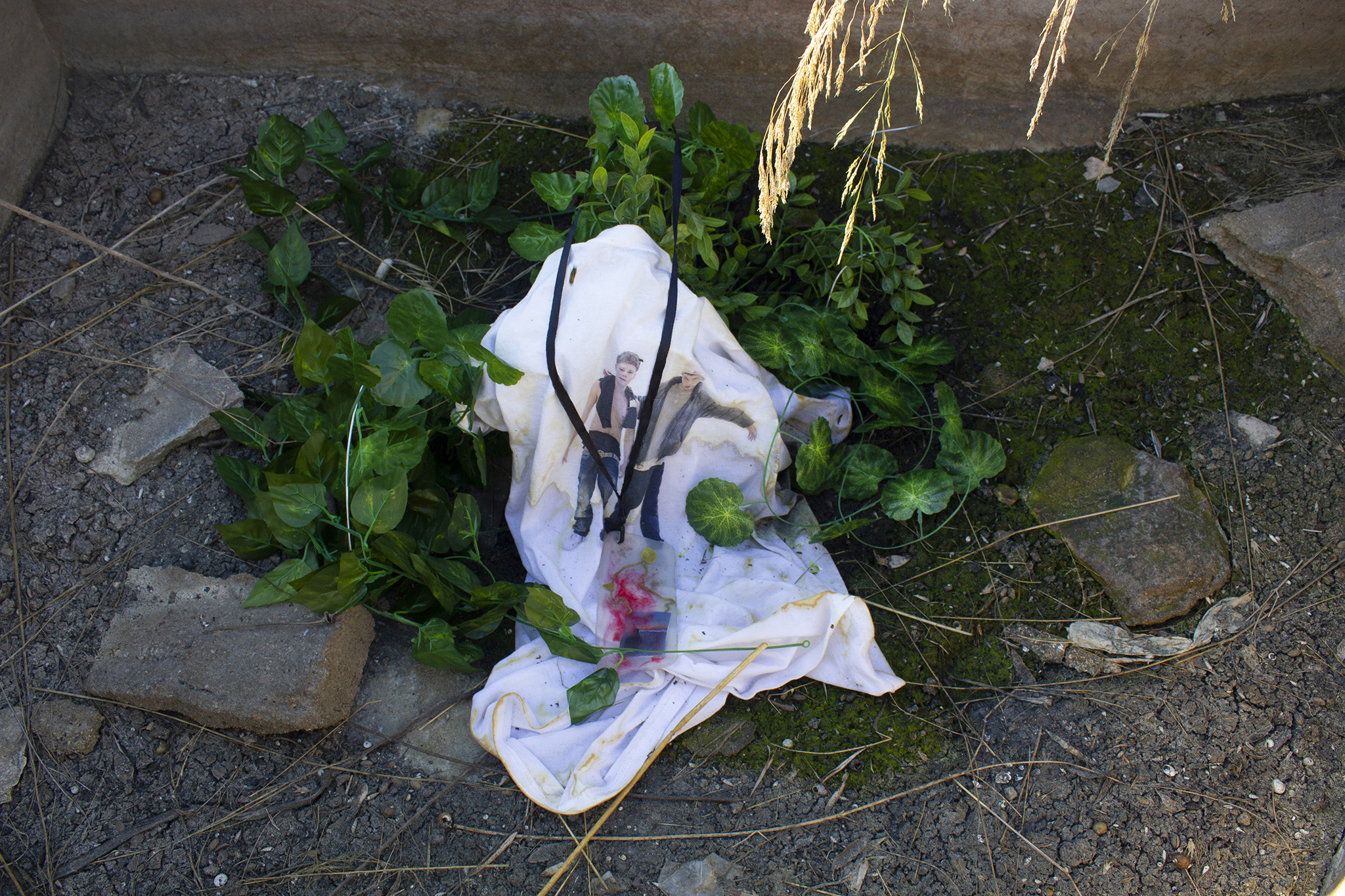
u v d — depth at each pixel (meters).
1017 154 2.46
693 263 2.21
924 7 2.32
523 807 1.80
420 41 2.49
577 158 2.48
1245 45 2.36
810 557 2.06
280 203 2.18
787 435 2.18
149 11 2.43
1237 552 1.96
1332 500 1.95
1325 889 1.64
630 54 2.47
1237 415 2.08
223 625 1.87
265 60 2.53
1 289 2.18
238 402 2.09
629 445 2.00
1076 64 2.41
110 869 1.74
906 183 2.12
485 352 1.72
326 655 1.81
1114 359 2.19
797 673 1.89
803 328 2.09
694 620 1.91
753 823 1.77
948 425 2.05
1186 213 2.29
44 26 2.40
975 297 2.31
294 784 1.82
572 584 1.97
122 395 2.10
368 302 2.32
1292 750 1.76
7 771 1.79
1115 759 1.79
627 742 1.82
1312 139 2.35
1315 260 2.04
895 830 1.76
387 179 2.41
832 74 2.43
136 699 1.83
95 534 2.00
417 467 1.97
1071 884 1.68
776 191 1.69
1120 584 1.96
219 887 1.72
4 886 1.70
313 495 1.77
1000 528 2.08
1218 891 1.67
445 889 1.72
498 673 1.88
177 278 2.21
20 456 2.04
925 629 1.99
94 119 2.44
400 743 1.88
